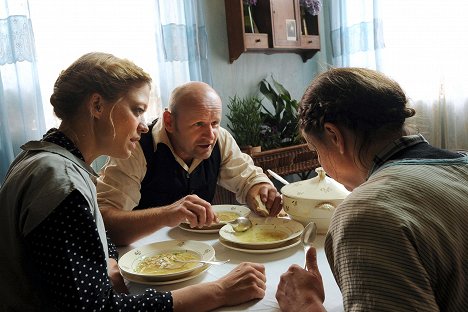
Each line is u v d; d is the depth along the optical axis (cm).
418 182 63
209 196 179
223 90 308
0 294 80
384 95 70
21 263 77
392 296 54
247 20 303
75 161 82
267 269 103
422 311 53
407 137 72
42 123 221
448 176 66
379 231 57
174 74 263
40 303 79
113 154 90
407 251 56
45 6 227
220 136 179
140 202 167
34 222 71
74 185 74
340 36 341
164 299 83
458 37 283
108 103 84
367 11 324
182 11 265
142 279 98
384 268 55
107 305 77
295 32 324
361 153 72
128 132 88
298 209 124
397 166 67
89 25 241
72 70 85
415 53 302
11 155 211
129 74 85
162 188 166
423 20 295
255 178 168
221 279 91
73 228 72
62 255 71
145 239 132
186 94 158
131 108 87
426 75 299
